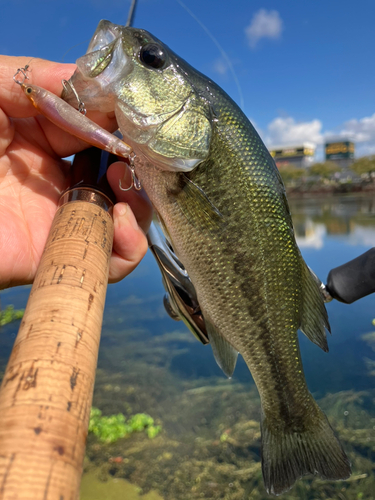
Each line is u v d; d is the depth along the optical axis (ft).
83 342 0.34
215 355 0.70
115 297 3.45
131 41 0.60
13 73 0.59
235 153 0.65
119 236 0.59
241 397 1.94
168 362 2.31
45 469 0.24
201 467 1.52
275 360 0.72
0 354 2.45
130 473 1.51
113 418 1.79
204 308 0.70
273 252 0.68
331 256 3.35
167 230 0.69
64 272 0.40
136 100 0.60
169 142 0.62
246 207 0.65
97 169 0.58
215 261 0.67
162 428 1.76
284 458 0.70
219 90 0.67
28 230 0.62
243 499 1.37
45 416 0.26
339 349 2.15
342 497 1.35
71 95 0.59
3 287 0.60
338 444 0.71
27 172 0.67
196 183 0.64
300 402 0.74
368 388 1.82
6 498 0.22
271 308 0.69
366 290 0.67
